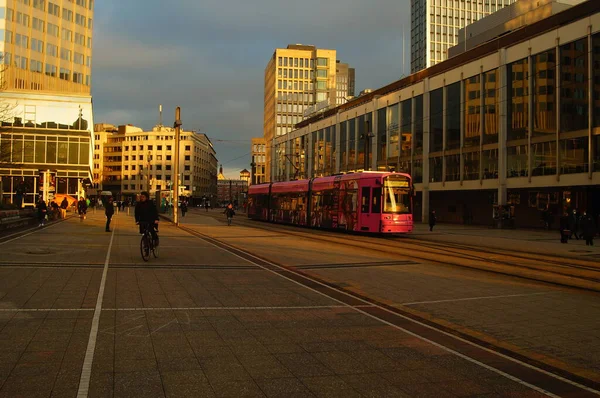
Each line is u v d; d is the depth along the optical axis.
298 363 5.04
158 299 8.04
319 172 68.69
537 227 38.06
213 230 27.72
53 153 60.56
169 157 135.50
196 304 7.78
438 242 23.92
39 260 12.30
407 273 12.30
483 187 39.84
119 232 23.38
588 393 4.41
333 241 21.98
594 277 12.34
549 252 19.31
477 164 40.62
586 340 6.27
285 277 11.04
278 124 133.75
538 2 47.88
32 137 59.72
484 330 6.73
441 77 44.91
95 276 10.14
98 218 39.66
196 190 139.38
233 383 4.41
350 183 27.34
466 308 8.16
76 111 61.38
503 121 37.81
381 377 4.69
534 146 35.31
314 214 31.20
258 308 7.67
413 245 21.00
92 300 7.77
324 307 7.91
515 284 10.90
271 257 14.97
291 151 79.94
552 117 33.91
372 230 25.34
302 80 135.50
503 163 37.75
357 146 58.56
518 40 38.72
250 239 21.84
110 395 4.04
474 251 19.05
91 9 81.38
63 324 6.27
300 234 25.95
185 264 12.59
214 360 5.04
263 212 40.59
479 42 54.12
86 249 15.32
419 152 47.72
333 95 134.38
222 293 8.80
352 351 5.52
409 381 4.60
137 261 12.89
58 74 76.31
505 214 37.59
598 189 33.78
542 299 9.05
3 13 69.00
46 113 60.44
